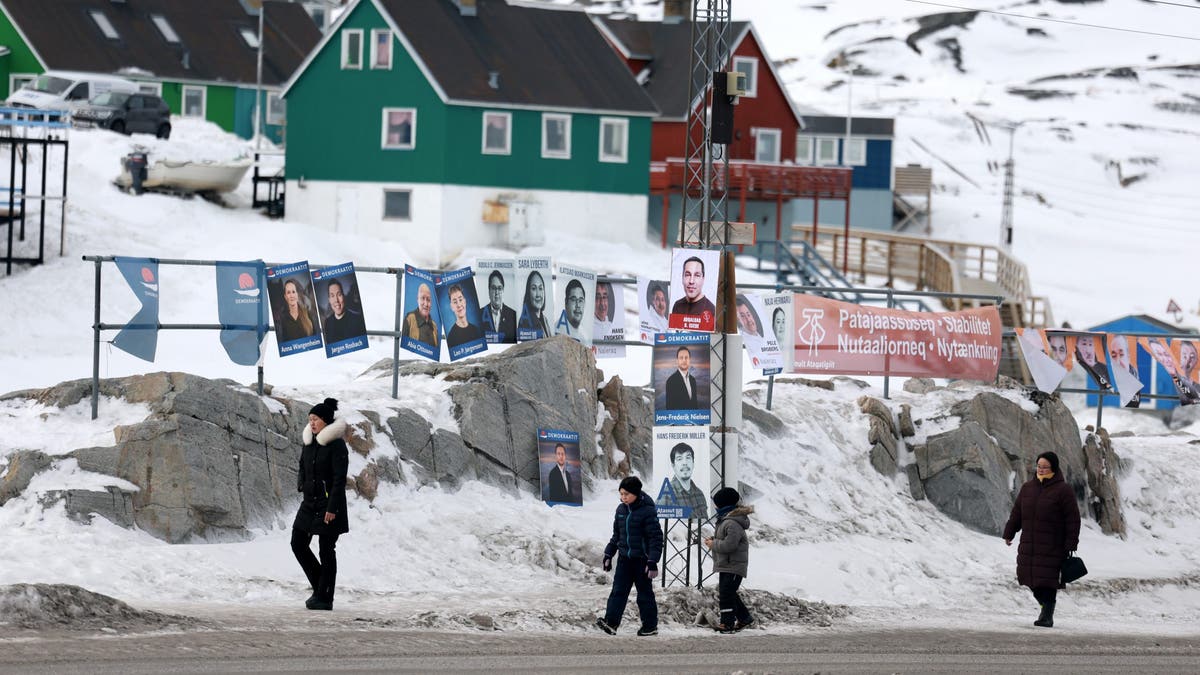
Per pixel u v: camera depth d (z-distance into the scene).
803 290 118.56
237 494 77.88
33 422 79.25
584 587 79.44
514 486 92.50
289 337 85.69
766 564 90.81
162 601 64.38
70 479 74.38
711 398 81.75
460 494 88.75
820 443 108.94
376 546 78.88
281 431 82.81
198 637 55.28
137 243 171.25
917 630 75.56
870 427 110.88
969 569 99.50
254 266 84.75
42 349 139.50
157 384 79.88
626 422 102.12
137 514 74.75
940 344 112.00
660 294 102.44
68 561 67.38
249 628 58.22
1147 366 173.62
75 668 47.97
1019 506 81.56
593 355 101.00
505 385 94.38
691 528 88.62
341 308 88.56
